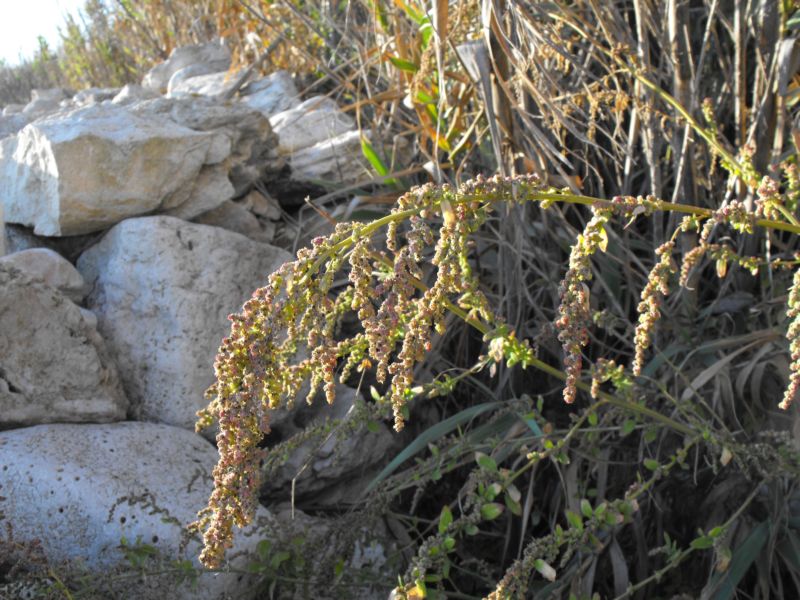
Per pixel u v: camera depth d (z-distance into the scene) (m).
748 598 1.88
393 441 2.27
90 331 2.10
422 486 1.90
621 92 2.01
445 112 2.42
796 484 1.80
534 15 2.12
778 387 2.03
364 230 0.96
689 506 2.02
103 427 1.98
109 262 2.28
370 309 0.95
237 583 1.75
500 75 1.93
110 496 1.75
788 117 1.98
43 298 2.00
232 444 0.92
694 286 2.12
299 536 1.84
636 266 2.36
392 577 1.85
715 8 2.10
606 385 2.24
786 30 1.99
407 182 2.62
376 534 1.96
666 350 2.06
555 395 2.29
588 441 1.92
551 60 2.31
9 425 1.93
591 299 2.23
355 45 2.70
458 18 2.17
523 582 1.49
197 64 4.29
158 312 2.18
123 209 2.34
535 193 1.03
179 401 2.13
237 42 4.00
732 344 2.01
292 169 2.88
